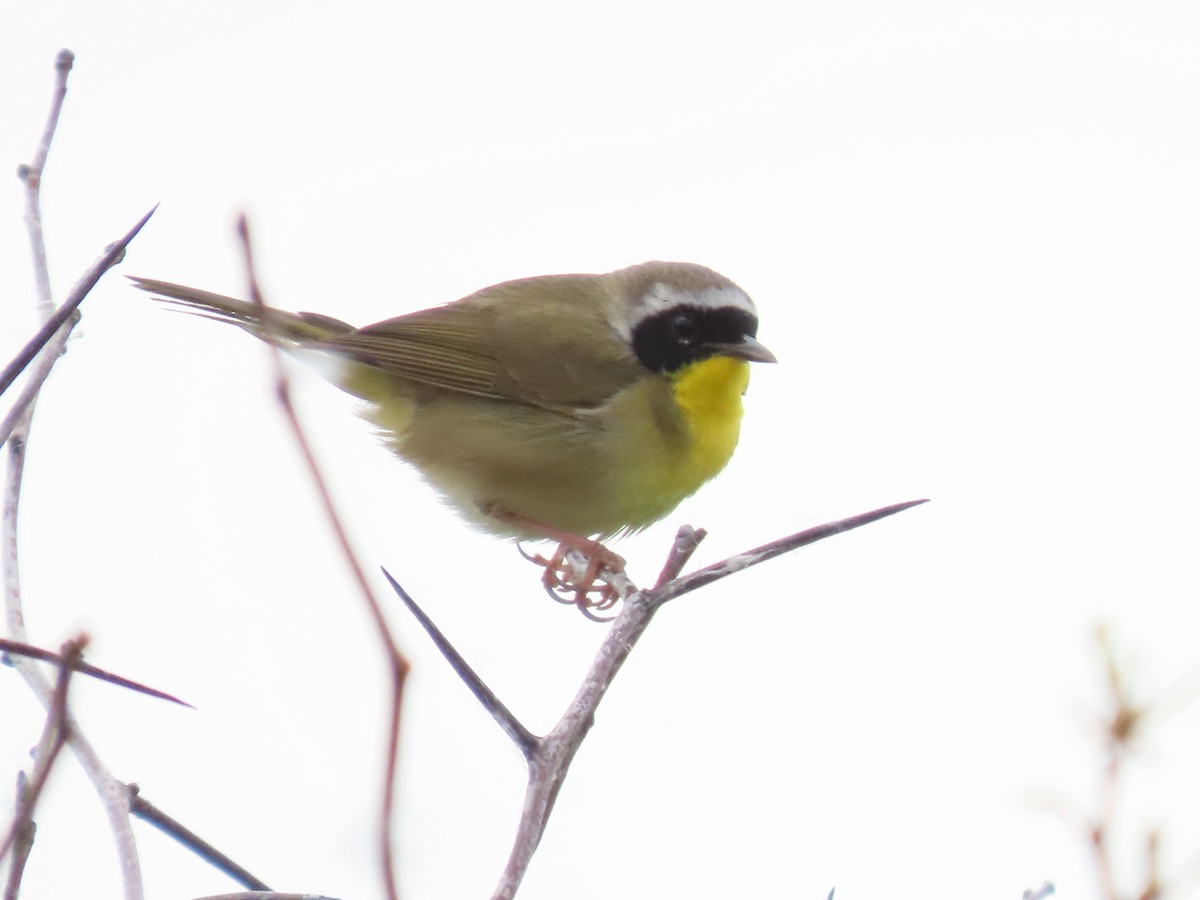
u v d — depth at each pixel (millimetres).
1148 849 3355
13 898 3125
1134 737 3449
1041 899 4383
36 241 5590
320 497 2283
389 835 2359
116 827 3939
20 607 4711
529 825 3963
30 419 5066
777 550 4641
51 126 5855
